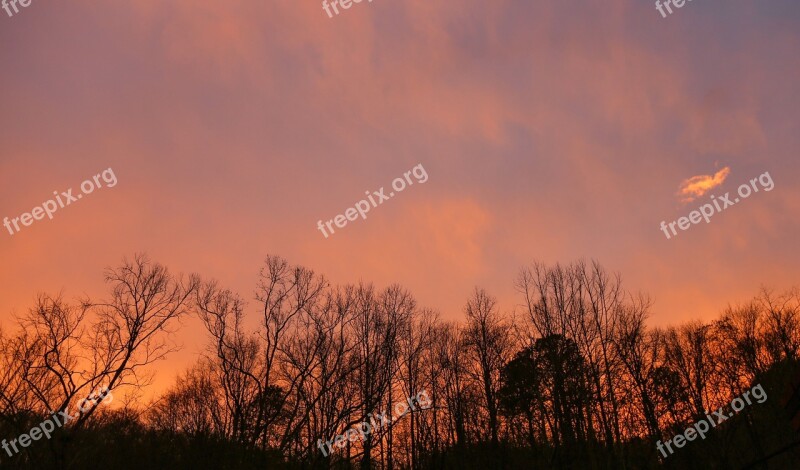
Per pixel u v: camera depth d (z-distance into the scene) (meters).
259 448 42.38
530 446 47.09
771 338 44.94
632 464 42.41
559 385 45.28
